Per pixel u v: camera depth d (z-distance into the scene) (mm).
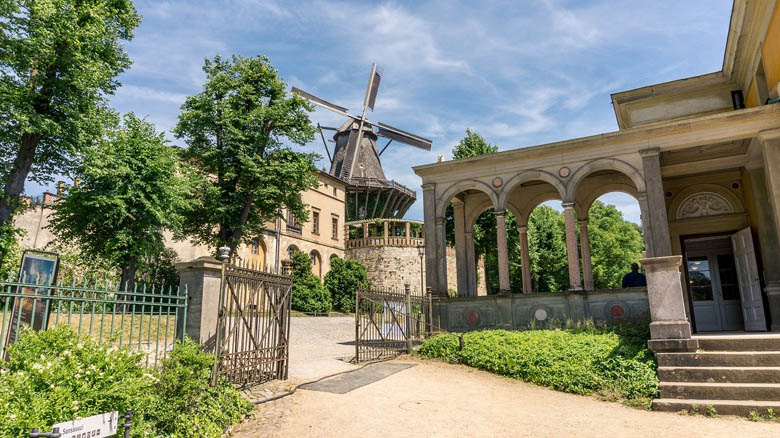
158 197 21844
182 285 7734
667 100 16672
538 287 39625
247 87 25359
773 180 12180
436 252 16656
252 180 25234
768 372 7758
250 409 7109
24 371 4418
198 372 6426
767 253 13836
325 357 12633
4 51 18172
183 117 24797
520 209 18703
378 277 44062
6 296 5191
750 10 12227
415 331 14391
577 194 17672
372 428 6426
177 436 5680
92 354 4922
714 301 16234
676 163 15578
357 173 51969
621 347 9898
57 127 18984
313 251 42094
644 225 13883
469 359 11492
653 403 7676
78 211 20859
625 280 14703
